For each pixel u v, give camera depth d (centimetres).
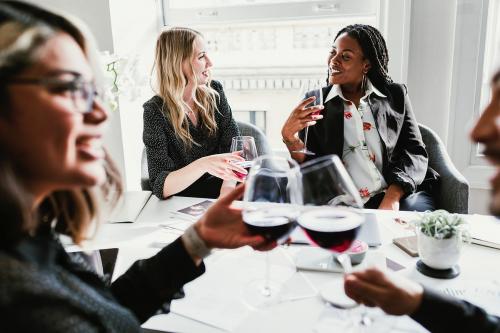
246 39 260
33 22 49
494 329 62
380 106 175
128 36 230
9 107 46
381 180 174
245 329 70
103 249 97
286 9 239
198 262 76
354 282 66
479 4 199
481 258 94
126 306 71
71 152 49
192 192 172
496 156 39
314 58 252
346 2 229
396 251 97
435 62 216
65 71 49
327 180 75
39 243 52
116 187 81
